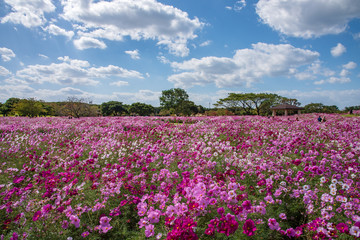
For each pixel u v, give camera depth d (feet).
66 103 126.52
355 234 7.78
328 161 15.93
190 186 10.65
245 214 8.87
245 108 198.59
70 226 10.13
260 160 15.92
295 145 22.12
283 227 10.02
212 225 7.84
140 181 13.44
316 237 8.30
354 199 10.25
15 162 20.76
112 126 44.27
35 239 9.21
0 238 9.37
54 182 12.46
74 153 21.84
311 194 10.78
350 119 64.44
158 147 22.89
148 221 9.37
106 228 9.55
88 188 13.62
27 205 11.30
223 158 17.94
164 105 217.15
